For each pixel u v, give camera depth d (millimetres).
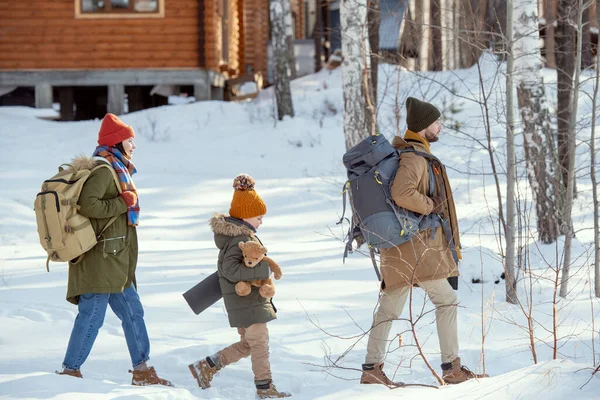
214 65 62375
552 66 54438
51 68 61844
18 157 48719
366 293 20844
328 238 32156
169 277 22594
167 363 14461
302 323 17516
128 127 13742
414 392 11719
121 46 61688
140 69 61719
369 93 30547
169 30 61500
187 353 15000
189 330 16797
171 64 61719
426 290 13398
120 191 13258
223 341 15844
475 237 30047
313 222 35781
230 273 12727
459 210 35906
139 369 13211
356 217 13727
